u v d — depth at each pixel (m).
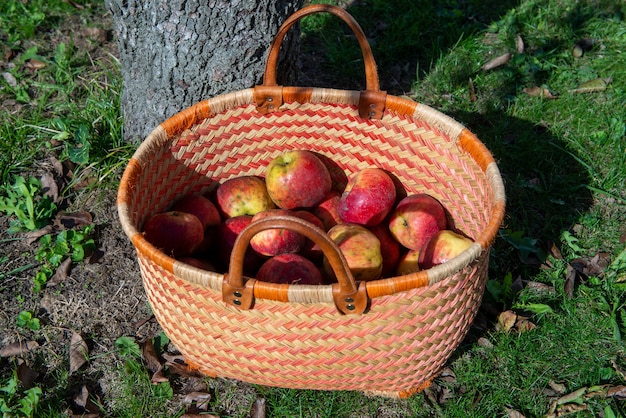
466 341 2.57
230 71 2.83
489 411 2.37
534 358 2.52
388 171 2.73
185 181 2.67
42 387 2.46
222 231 2.56
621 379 2.45
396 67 3.76
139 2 2.70
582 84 3.60
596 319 2.64
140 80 2.94
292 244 2.43
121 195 2.19
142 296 2.75
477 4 4.12
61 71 3.56
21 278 2.79
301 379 2.13
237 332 2.03
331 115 2.64
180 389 2.45
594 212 3.05
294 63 3.07
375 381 2.15
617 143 3.28
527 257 2.85
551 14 4.04
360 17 4.04
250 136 2.70
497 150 3.28
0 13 3.91
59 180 3.10
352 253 2.31
